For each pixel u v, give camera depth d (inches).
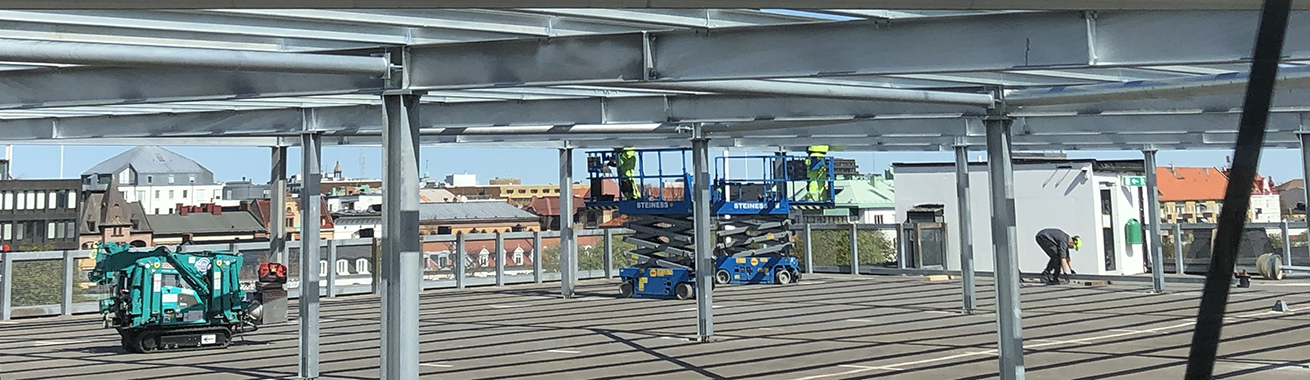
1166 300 933.8
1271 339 648.4
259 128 574.9
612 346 687.1
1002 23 342.6
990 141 463.2
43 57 295.1
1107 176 1428.4
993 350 622.5
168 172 6525.6
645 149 1058.1
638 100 559.8
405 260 375.6
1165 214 3265.3
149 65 311.1
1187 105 512.4
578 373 569.0
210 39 387.5
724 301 1021.2
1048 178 1422.2
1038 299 989.2
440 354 669.3
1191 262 1421.0
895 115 499.8
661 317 878.4
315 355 565.6
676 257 1085.8
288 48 396.5
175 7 242.7
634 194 1090.7
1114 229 1427.2
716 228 1310.3
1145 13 326.3
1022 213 1444.4
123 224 3299.7
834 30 358.3
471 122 577.3
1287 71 382.0
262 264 910.4
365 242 1264.8
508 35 382.3
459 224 3503.9
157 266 717.3
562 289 1111.0
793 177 1131.9
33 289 1052.5
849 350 641.0
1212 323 185.9
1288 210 4074.8
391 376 373.4
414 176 379.6
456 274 1314.0
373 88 380.5
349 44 397.7
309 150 567.5
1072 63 334.0
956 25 347.3
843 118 515.2
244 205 3668.8
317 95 385.1
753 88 407.2
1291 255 1332.4
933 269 1323.8
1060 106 492.1
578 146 1041.5
